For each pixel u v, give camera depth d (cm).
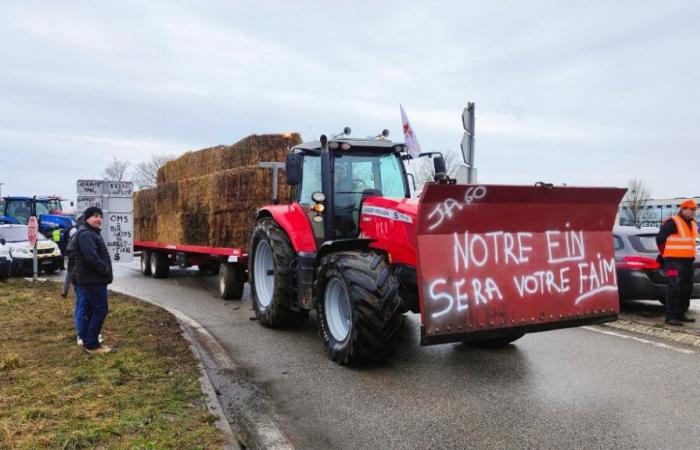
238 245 956
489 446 382
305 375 542
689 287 786
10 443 346
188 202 1148
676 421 425
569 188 522
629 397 478
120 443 351
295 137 941
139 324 715
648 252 854
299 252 674
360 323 526
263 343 670
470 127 923
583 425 417
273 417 437
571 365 575
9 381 472
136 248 1485
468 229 498
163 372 507
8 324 704
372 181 685
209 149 1107
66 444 344
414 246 546
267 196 919
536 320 524
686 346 658
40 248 1482
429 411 447
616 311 574
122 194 1001
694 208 773
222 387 508
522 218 519
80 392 445
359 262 545
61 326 692
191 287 1208
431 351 630
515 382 520
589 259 560
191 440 358
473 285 495
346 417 436
